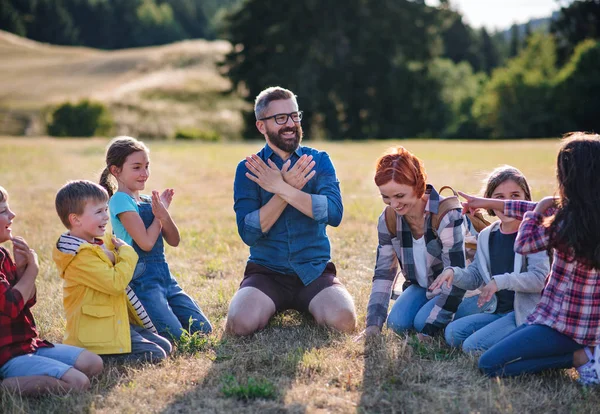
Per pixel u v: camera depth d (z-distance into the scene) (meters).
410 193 4.07
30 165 17.80
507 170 4.29
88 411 3.37
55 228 8.30
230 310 4.48
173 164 18.17
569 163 3.35
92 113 47.09
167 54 75.12
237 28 47.84
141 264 4.45
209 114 57.25
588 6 62.47
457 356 4.01
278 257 4.68
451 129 58.00
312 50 46.88
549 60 58.28
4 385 3.49
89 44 128.88
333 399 3.45
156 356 4.05
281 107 4.54
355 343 4.20
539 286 3.86
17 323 3.63
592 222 3.29
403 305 4.54
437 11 50.53
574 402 3.38
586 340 3.50
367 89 49.81
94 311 3.93
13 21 114.88
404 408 3.37
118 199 4.38
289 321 4.79
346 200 10.45
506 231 4.18
